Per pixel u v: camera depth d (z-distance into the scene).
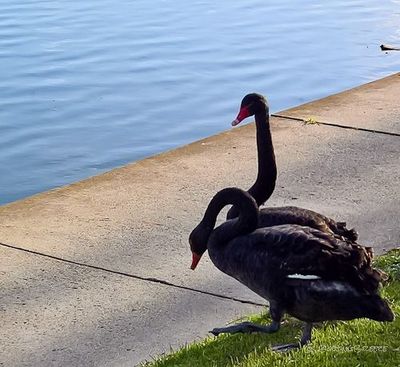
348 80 13.20
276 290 5.30
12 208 7.98
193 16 17.20
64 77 13.27
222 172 8.68
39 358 5.71
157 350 5.76
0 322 6.12
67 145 10.95
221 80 13.16
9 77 13.27
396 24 16.75
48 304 6.33
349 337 5.59
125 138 11.12
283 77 13.35
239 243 5.50
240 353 5.56
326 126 9.87
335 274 5.13
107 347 5.82
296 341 5.68
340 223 5.96
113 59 14.13
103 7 17.91
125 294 6.45
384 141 9.36
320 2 18.92
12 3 18.31
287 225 5.57
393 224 7.40
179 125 11.51
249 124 10.17
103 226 7.53
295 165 8.74
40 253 7.06
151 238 7.29
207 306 6.27
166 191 8.24
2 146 10.94
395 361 5.26
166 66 13.81
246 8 18.11
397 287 6.24
